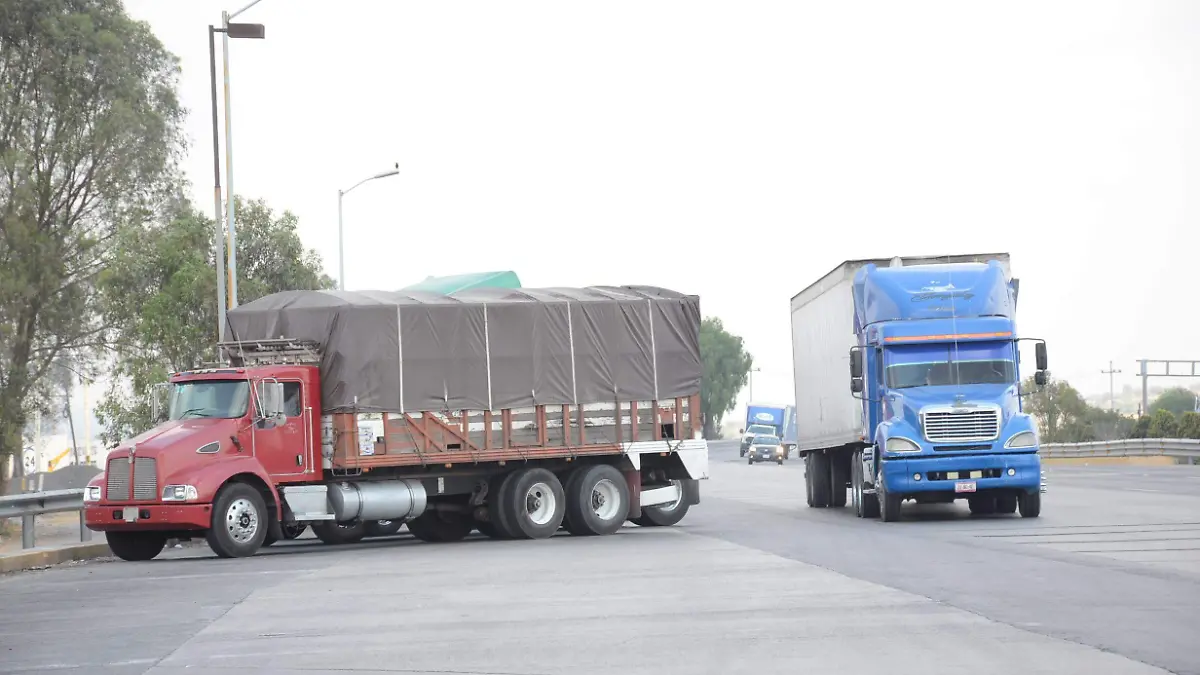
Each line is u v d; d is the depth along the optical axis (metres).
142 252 46.81
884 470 27.25
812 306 34.59
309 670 10.76
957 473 27.16
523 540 25.58
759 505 36.53
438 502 26.58
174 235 46.09
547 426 26.27
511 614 13.84
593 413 26.72
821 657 10.59
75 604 16.36
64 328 55.28
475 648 11.60
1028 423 27.25
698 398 27.73
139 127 56.53
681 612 13.52
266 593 16.72
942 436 27.14
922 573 16.61
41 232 53.69
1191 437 80.44
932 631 11.76
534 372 26.19
